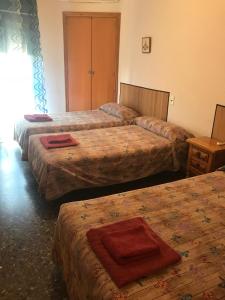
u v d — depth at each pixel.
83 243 1.48
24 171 3.58
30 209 2.72
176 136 3.26
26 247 2.18
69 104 5.28
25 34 4.36
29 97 4.68
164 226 1.66
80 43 4.95
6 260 2.04
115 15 4.74
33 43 4.46
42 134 3.40
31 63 4.54
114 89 5.24
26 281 1.86
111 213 1.77
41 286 1.82
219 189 2.17
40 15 4.56
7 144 4.54
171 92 3.70
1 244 2.21
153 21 3.87
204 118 3.23
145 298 1.15
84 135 3.38
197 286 1.22
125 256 1.30
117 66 5.07
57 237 1.83
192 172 3.07
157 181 3.34
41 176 2.65
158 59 3.87
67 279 1.64
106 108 4.66
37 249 2.16
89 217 1.71
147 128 3.73
